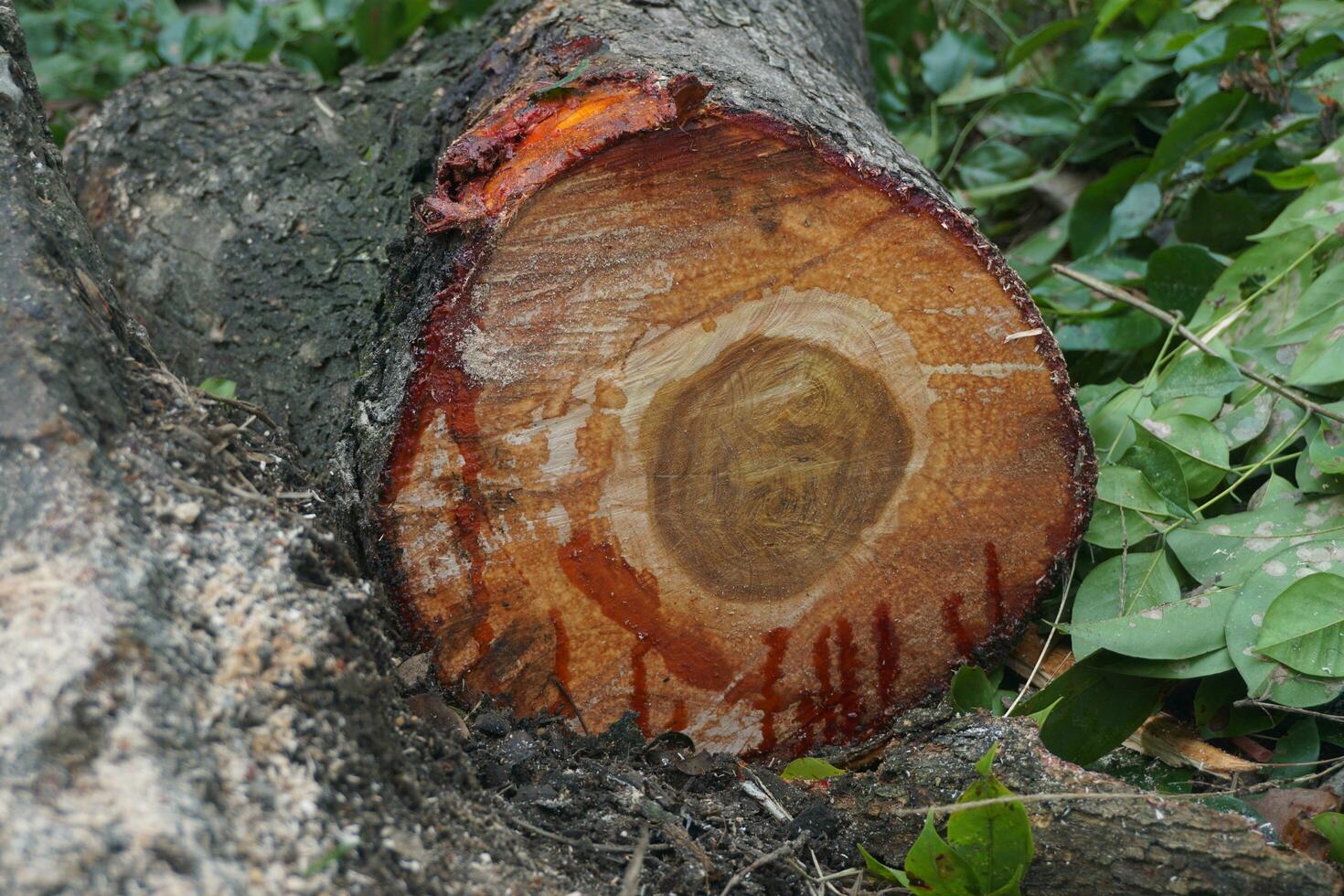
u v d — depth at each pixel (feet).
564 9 8.96
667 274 8.23
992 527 8.50
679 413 8.32
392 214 8.94
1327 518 8.46
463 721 8.32
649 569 8.42
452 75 9.27
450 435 8.25
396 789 7.89
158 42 10.36
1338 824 8.06
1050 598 8.64
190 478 7.97
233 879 7.56
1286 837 8.16
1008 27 11.19
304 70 10.23
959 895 8.07
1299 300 8.76
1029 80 10.32
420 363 8.20
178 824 7.55
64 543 7.73
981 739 8.28
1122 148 10.05
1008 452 8.44
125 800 7.55
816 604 8.51
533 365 8.24
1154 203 9.46
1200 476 8.61
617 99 8.23
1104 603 8.51
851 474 8.42
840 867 8.25
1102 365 9.23
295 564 7.95
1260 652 8.30
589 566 8.40
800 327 8.31
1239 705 8.32
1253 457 8.67
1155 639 8.39
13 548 7.73
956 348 8.36
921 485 8.45
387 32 10.03
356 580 8.09
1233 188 9.47
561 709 8.52
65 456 7.80
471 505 8.31
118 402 7.95
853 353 8.34
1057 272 9.00
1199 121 9.42
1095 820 8.09
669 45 8.64
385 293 8.52
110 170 9.34
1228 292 8.94
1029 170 10.12
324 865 7.64
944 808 8.02
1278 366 8.71
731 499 8.40
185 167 9.21
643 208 8.18
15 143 8.16
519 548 8.36
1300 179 9.01
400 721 8.02
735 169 8.18
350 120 9.20
